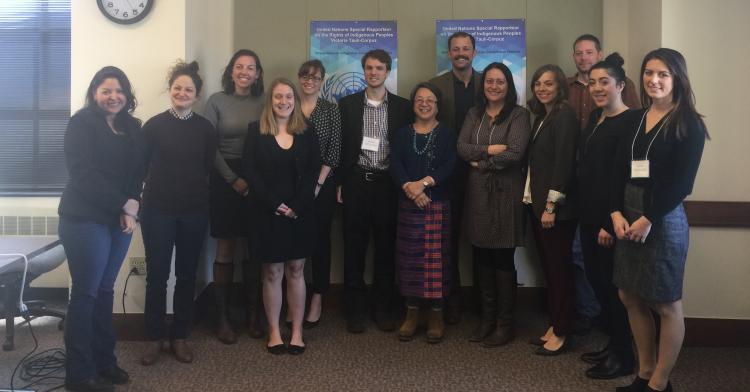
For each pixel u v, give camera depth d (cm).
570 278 280
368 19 370
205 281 355
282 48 371
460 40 326
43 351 292
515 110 293
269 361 276
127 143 240
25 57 394
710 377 255
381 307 331
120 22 299
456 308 335
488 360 277
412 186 290
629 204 217
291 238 275
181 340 277
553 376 257
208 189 279
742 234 294
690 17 293
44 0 391
